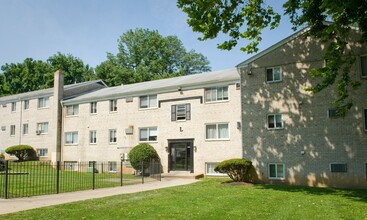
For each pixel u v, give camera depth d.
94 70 65.94
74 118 35.72
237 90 25.88
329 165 20.14
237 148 25.38
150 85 33.06
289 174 21.23
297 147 21.17
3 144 43.22
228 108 26.17
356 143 19.56
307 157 20.83
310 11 15.95
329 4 11.87
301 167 20.92
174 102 29.00
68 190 16.77
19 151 38.91
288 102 21.72
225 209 11.73
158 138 29.56
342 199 14.52
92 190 17.09
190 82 28.39
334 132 20.20
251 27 15.25
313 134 20.78
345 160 19.75
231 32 15.22
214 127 26.83
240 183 21.11
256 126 22.59
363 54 19.77
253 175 22.28
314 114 20.88
